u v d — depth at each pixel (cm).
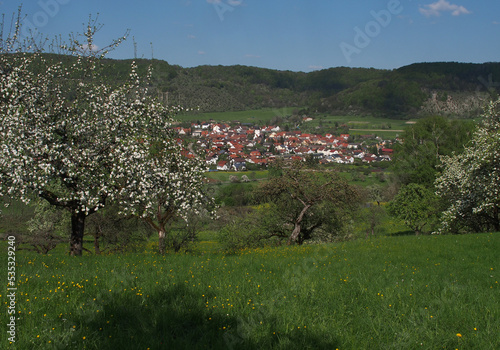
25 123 1442
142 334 566
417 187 4612
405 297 795
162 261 1354
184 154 1906
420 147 5938
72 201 1636
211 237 3772
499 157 2348
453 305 738
